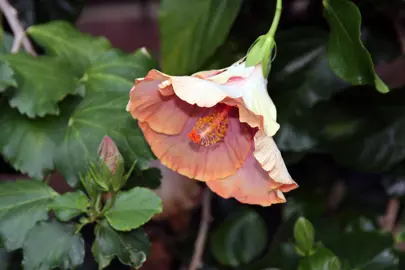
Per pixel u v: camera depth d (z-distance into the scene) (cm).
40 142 52
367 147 62
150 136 48
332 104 61
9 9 57
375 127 61
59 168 52
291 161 62
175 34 53
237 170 48
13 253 62
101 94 53
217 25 53
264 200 47
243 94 45
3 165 63
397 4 60
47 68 53
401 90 61
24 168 52
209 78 45
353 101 61
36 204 50
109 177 48
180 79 44
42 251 48
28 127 52
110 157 47
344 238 60
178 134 48
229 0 52
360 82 51
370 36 62
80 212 49
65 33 56
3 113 53
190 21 52
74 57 56
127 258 48
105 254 48
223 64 60
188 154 48
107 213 48
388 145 62
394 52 62
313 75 60
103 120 52
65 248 48
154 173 53
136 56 55
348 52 51
